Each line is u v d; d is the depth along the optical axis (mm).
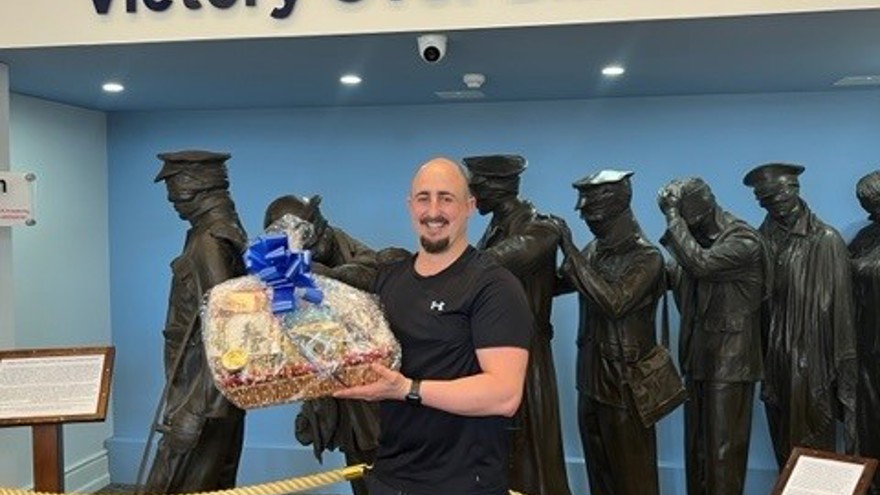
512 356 1857
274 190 4672
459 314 1914
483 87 3953
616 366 3223
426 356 1929
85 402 2641
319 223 3174
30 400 2637
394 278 2068
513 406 1839
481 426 1949
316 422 3197
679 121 4328
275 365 1797
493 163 3141
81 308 4586
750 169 4289
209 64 3359
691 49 3129
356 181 4613
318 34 2891
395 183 4578
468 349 1919
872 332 3535
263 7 2916
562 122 4422
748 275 3223
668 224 3205
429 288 1961
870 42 3029
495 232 3199
